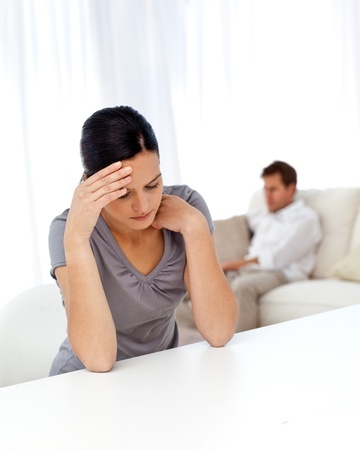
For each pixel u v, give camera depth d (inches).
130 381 47.2
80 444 36.8
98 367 50.2
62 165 138.3
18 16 131.7
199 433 37.2
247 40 165.8
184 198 62.1
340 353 50.6
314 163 177.9
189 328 130.2
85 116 141.6
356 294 122.4
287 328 58.7
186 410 40.7
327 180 180.1
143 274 57.3
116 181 50.5
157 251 58.2
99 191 50.9
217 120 162.6
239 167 166.2
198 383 45.6
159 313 58.7
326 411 39.4
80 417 40.8
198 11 157.3
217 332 54.8
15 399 44.8
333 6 177.6
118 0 146.4
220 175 163.3
